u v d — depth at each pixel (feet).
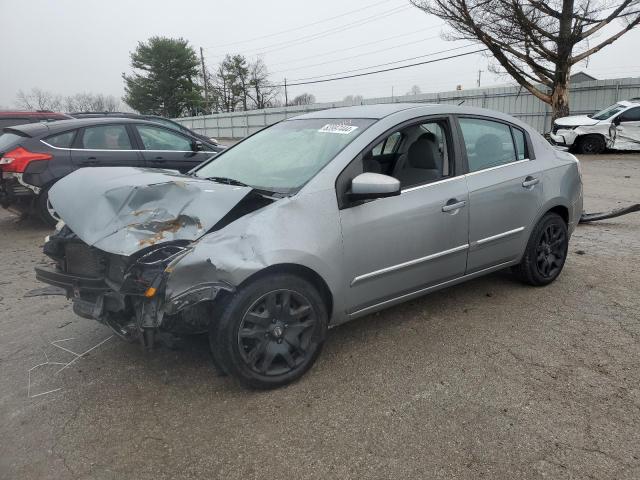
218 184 10.48
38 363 11.34
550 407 9.26
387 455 8.16
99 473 7.94
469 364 10.80
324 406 9.48
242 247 9.15
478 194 12.53
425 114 12.19
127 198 9.71
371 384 10.15
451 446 8.32
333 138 11.61
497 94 84.33
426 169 12.14
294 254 9.55
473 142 12.95
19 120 34.88
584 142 55.83
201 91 197.88
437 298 14.33
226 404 9.61
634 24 63.41
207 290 8.79
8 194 22.58
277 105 220.43
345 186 10.48
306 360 10.28
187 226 9.28
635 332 12.08
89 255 10.41
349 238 10.36
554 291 14.70
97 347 12.01
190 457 8.24
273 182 11.03
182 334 9.45
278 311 9.78
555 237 14.92
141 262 9.03
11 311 14.40
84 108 221.46
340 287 10.43
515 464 7.88
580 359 10.91
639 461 7.86
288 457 8.18
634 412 9.06
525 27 64.08
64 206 10.36
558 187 14.53
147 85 184.24
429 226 11.60
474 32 67.56
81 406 9.67
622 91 71.46
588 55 65.36
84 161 23.47
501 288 14.97
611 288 14.85
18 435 8.88
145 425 9.06
